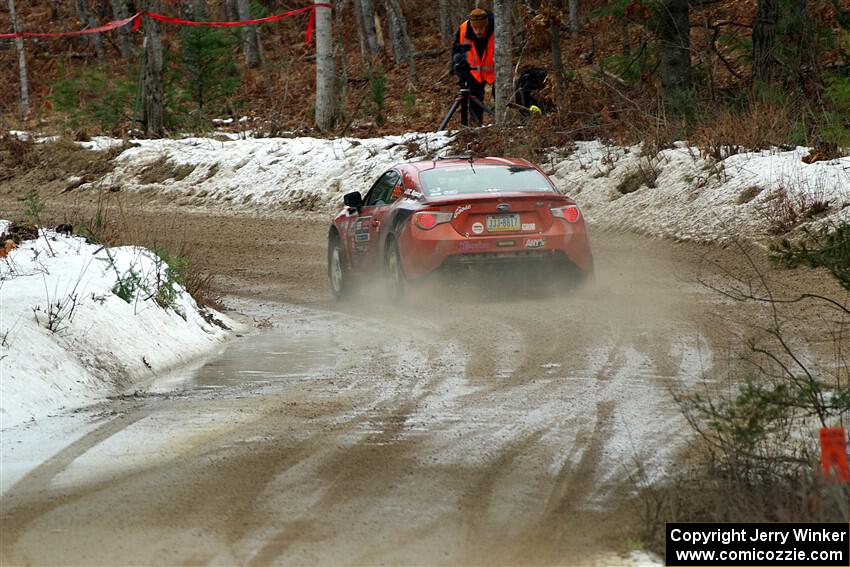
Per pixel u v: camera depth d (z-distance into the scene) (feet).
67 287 97.71
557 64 226.99
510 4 231.71
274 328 112.98
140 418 73.67
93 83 372.58
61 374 80.69
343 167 245.86
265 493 56.59
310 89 397.39
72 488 58.08
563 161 208.13
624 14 219.82
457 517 52.70
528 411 72.90
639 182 187.21
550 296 122.83
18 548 49.21
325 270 163.02
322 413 73.87
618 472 59.31
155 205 262.26
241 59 479.82
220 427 70.54
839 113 181.88
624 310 111.04
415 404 75.77
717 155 175.52
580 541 49.37
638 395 76.23
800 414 68.08
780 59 206.59
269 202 244.63
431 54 418.72
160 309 101.50
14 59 517.14
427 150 233.55
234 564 46.70
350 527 51.31
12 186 302.86
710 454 60.90
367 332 106.93
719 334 96.32
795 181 155.63
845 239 65.92
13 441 68.08
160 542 49.47
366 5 436.35
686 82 218.59
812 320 100.37
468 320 109.60
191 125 331.36
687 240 158.51
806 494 50.44
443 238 118.11
